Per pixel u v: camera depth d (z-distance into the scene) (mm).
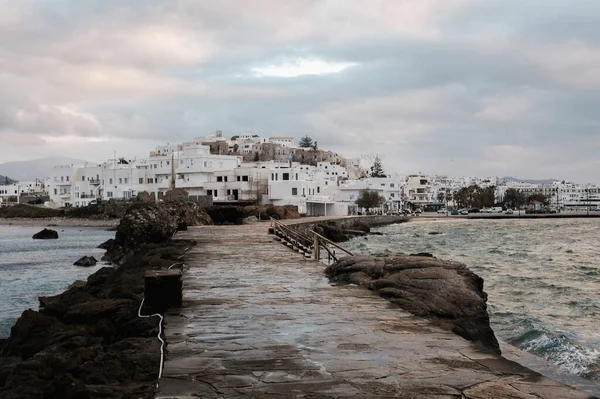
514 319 21172
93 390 7391
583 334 18859
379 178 162125
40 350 13625
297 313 11242
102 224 117812
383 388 6477
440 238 75312
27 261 49312
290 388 6496
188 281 16094
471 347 8477
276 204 110688
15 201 186750
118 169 134250
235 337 9172
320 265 20453
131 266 25422
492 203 199125
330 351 8234
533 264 42188
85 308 15898
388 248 58594
